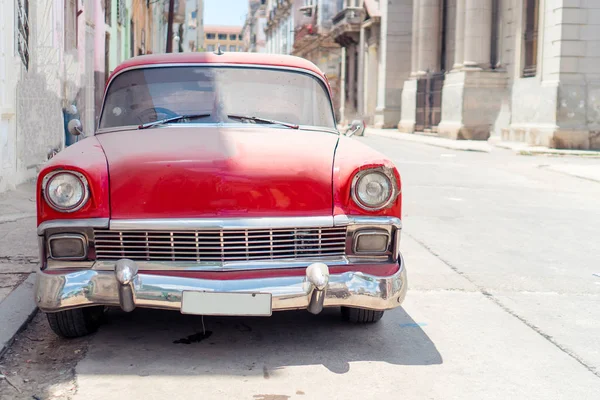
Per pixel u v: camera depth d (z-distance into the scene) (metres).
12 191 9.42
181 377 3.62
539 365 3.96
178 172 3.83
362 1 46.03
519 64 26.48
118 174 3.83
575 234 8.24
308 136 4.47
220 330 4.39
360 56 47.66
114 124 4.78
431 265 6.38
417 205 10.27
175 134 4.36
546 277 6.07
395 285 3.89
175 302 3.64
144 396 3.38
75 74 13.88
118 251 3.79
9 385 3.49
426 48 36.91
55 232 3.76
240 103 4.78
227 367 3.78
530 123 25.09
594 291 5.65
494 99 29.50
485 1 29.72
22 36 10.31
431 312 4.93
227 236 3.79
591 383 3.71
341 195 3.91
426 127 35.75
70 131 5.20
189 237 3.78
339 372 3.75
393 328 4.54
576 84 23.25
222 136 4.29
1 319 4.32
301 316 4.73
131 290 3.62
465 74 29.52
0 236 6.77
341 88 54.03
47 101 11.41
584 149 23.22
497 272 6.20
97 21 17.02
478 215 9.48
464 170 16.16
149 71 4.96
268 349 4.08
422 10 36.91
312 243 3.89
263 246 3.82
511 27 28.00
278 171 3.88
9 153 9.60
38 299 3.72
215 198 3.80
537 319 4.85
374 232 3.92
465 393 3.53
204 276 3.72
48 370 3.71
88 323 4.19
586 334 4.55
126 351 3.99
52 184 3.75
